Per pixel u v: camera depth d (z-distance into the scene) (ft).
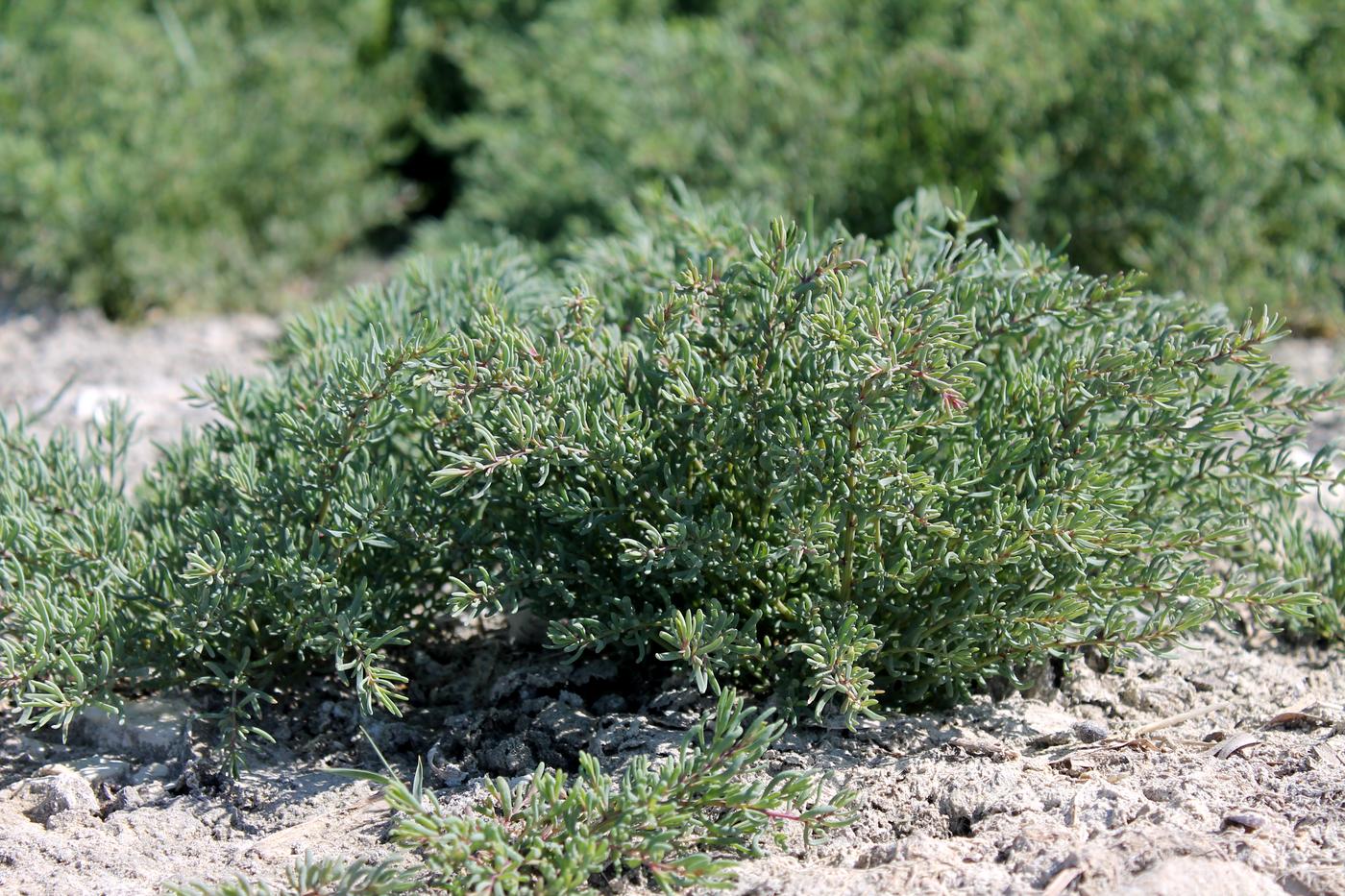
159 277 24.75
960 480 11.40
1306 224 22.45
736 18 24.77
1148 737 11.99
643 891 10.03
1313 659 13.91
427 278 14.97
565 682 12.94
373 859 10.44
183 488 14.38
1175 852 9.46
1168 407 11.84
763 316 11.70
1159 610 11.91
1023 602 11.49
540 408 11.71
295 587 11.84
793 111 22.70
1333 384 12.13
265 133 26.50
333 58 28.07
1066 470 11.93
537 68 27.32
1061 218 21.86
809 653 10.98
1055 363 12.47
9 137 24.48
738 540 11.72
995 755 11.53
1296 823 9.96
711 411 11.70
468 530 12.63
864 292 12.23
